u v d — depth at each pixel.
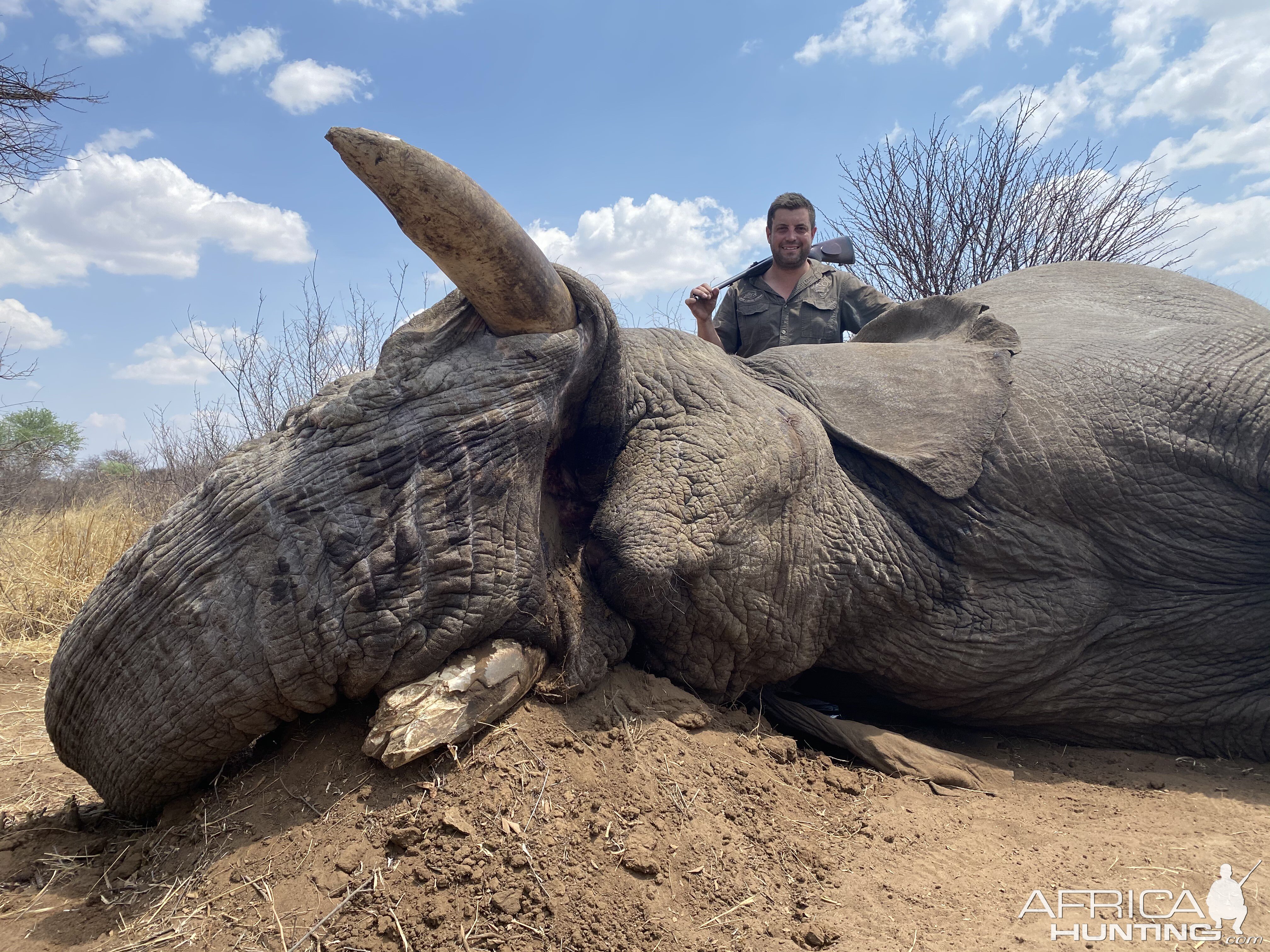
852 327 7.07
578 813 2.93
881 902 2.83
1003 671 4.27
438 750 2.99
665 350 4.20
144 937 2.58
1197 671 4.49
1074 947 2.58
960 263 11.65
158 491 10.43
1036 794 3.84
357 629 2.92
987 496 4.28
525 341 3.28
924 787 3.75
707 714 3.69
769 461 3.84
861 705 4.61
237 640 2.88
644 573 3.48
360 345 9.50
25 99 8.88
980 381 4.41
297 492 2.94
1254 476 4.43
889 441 4.31
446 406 3.09
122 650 2.96
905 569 4.17
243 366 9.41
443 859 2.70
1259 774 4.28
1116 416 4.40
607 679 3.65
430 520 3.02
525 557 3.26
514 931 2.54
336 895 2.62
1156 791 3.94
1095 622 4.41
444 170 2.69
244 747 3.10
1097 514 4.37
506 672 3.15
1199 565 4.45
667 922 2.63
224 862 2.79
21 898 2.86
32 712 5.00
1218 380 4.52
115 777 3.06
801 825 3.24
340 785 2.94
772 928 2.67
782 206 6.87
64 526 7.97
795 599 3.95
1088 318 5.11
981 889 2.92
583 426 3.79
